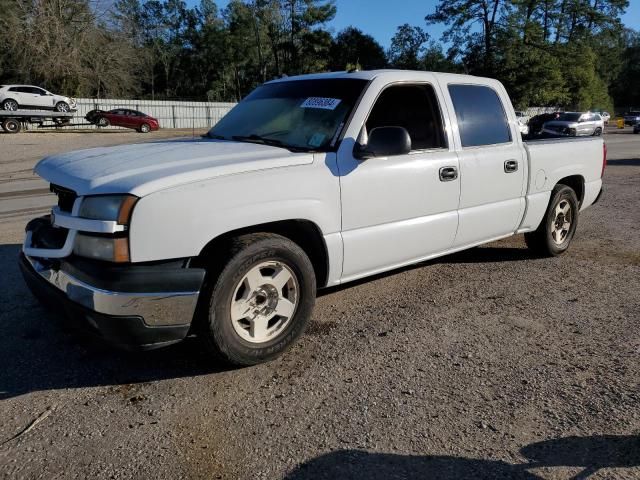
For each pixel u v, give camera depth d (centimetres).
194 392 324
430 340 392
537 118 3678
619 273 550
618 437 280
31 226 377
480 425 291
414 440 278
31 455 266
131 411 305
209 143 407
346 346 383
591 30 6450
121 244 298
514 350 377
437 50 8075
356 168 389
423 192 434
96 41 4472
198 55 8100
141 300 302
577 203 621
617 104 10775
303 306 366
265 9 7356
